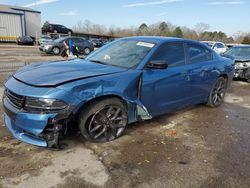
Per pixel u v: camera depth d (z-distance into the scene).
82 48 19.91
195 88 4.84
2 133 3.74
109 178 2.82
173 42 4.45
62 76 3.23
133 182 2.77
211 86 5.35
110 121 3.59
